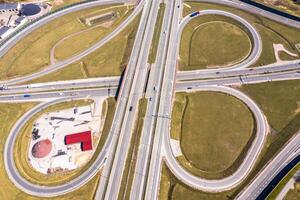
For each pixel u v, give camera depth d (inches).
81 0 6520.7
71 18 6117.1
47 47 5516.7
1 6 6274.6
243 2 6190.9
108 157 3922.2
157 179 3693.4
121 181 3693.4
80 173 3801.7
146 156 3902.6
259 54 5118.1
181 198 3521.2
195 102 4493.1
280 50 5162.4
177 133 4141.2
